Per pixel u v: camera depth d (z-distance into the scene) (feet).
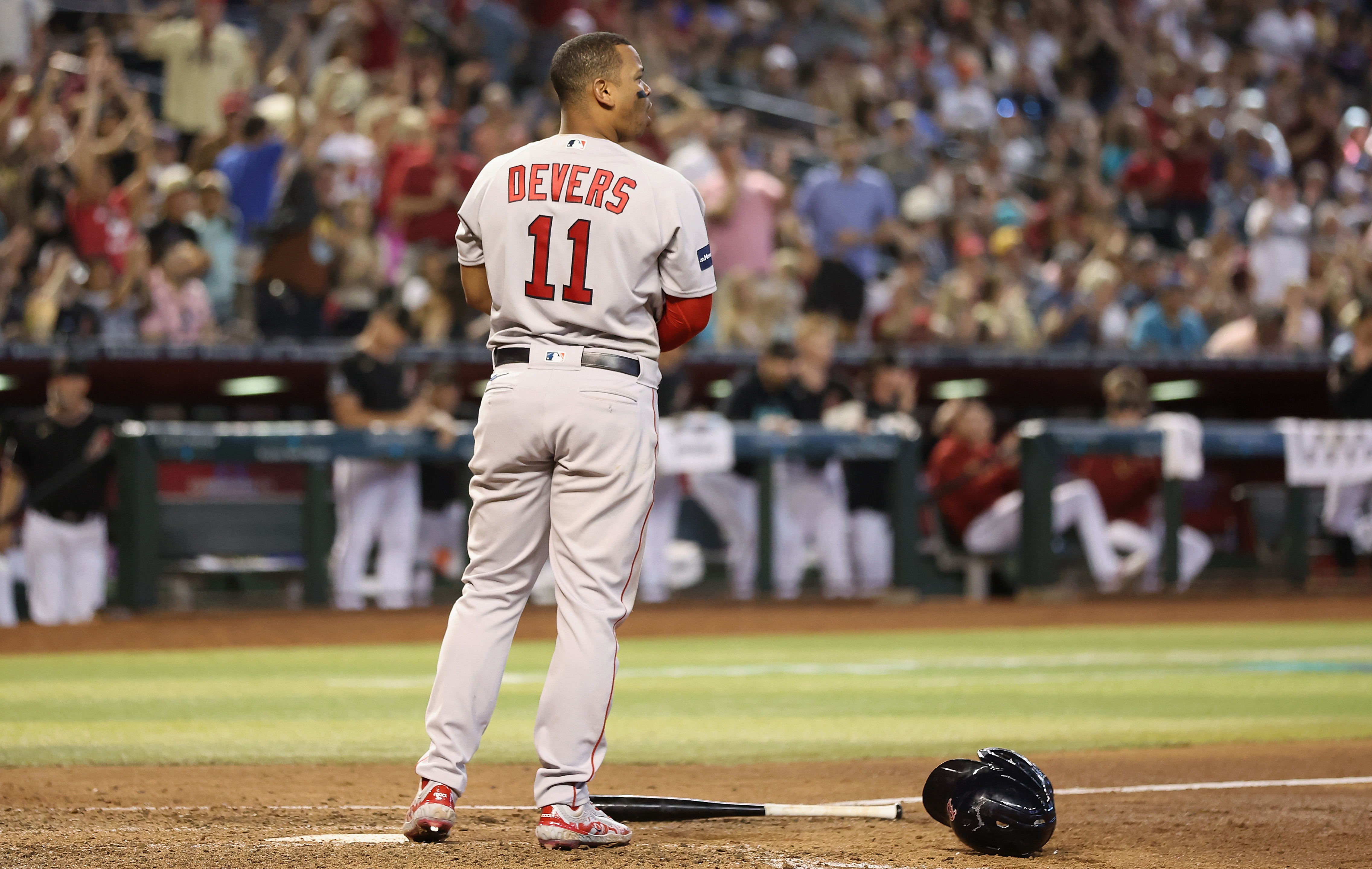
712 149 160.76
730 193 157.89
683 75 216.95
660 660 102.06
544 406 41.45
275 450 125.49
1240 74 275.39
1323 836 43.62
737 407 141.38
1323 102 252.01
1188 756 60.85
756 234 159.94
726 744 64.28
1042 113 254.06
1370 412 154.51
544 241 41.75
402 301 150.20
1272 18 297.94
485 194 42.68
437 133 154.71
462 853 39.91
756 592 138.92
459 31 198.49
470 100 188.85
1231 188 230.27
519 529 42.80
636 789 52.75
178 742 64.18
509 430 41.83
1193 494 155.43
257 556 130.93
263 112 160.35
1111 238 190.19
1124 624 128.88
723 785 53.57
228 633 116.16
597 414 41.50
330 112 156.15
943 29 254.88
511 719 72.69
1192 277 192.95
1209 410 191.31
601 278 41.73
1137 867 39.60
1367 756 60.85
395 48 181.98
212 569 128.67
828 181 172.76
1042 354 160.76
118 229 146.00
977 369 161.99
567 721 41.45
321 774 55.52
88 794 50.42
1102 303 174.19
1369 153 257.34
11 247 135.74
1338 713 75.25
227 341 136.15
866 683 88.53
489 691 42.50
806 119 222.89
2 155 139.54
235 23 205.98
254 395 155.94
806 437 137.49
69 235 137.18
